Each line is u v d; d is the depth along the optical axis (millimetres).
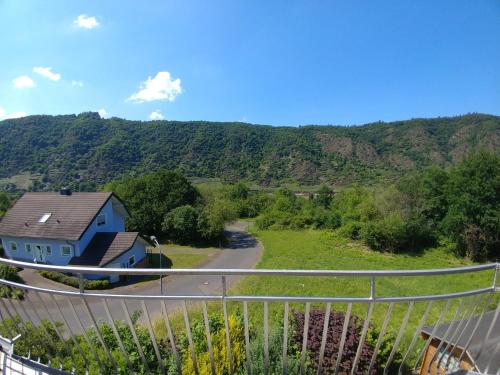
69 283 17156
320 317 5957
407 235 28016
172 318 9133
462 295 2484
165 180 34438
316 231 37375
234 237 34938
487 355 3480
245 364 4344
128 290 16688
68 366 3420
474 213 26234
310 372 4699
